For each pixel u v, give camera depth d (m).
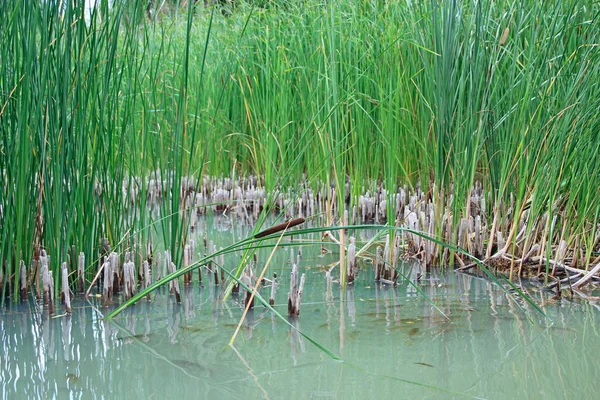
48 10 2.87
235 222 5.10
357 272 3.58
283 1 6.22
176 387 2.04
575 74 3.68
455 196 3.71
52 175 3.03
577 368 2.16
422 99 4.18
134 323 2.69
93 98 3.07
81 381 2.09
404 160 4.92
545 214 3.61
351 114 4.57
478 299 3.02
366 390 2.01
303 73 5.05
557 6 3.68
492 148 4.01
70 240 3.19
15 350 2.37
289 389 2.02
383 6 5.21
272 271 3.59
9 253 2.97
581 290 3.16
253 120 6.02
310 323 2.67
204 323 2.69
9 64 2.95
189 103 5.96
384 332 2.55
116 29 3.02
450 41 3.74
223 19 6.59
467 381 2.07
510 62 4.10
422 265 3.73
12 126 2.90
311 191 5.19
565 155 3.47
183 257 3.35
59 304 2.97
